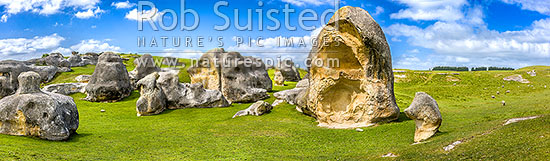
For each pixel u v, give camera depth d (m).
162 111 44.81
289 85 71.69
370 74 32.78
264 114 41.16
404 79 79.19
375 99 32.50
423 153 19.75
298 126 34.16
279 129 32.38
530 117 25.72
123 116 41.88
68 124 27.12
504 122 25.78
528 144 17.19
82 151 23.33
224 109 46.56
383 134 28.36
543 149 15.83
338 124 34.22
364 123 33.03
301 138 28.95
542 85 63.22
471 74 78.44
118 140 28.00
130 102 51.00
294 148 25.91
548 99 42.44
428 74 81.00
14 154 19.88
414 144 23.48
